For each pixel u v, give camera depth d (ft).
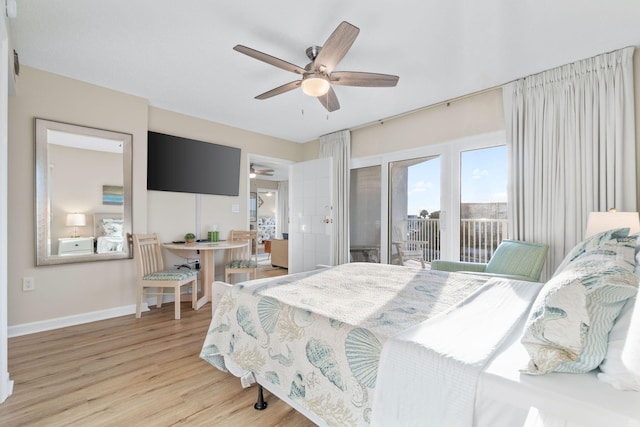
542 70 8.59
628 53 7.39
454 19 6.44
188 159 12.55
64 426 4.84
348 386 3.59
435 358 2.97
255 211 29.71
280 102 11.21
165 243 11.95
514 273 7.84
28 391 5.78
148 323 9.52
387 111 12.05
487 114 10.13
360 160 14.33
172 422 4.95
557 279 3.18
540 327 2.68
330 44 5.97
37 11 6.30
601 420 2.20
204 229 13.24
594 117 7.80
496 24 6.61
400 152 12.64
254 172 23.43
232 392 5.83
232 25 6.75
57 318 9.12
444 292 5.49
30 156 8.70
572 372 2.64
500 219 9.98
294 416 5.13
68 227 9.32
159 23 6.70
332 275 6.93
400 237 12.82
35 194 8.75
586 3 5.95
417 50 7.63
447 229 11.15
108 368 6.69
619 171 7.42
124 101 10.37
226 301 5.62
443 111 11.27
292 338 4.37
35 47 7.67
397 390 3.09
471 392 2.68
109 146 10.10
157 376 6.38
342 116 12.71
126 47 7.66
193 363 6.96
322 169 14.82
